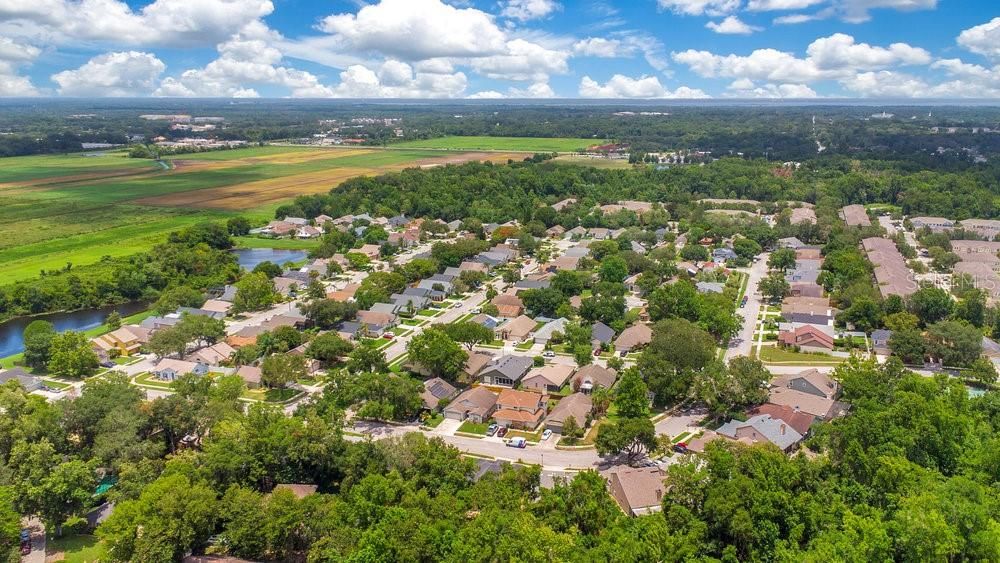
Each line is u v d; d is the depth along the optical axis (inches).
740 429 4429.1
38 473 3612.2
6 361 6176.2
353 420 4845.0
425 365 5497.1
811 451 4389.8
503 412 4906.5
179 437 4456.2
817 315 6875.0
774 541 3083.2
